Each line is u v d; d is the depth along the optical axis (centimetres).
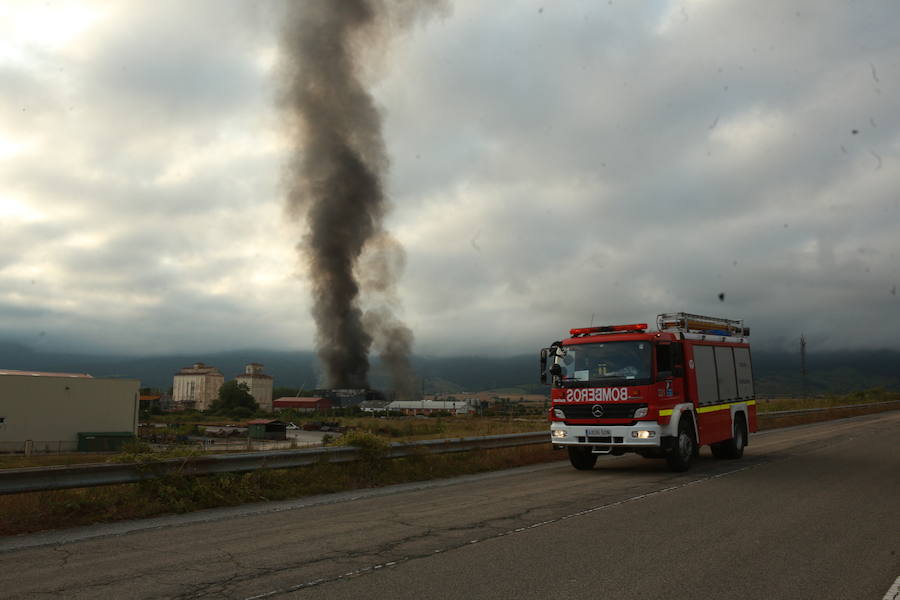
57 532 692
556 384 1262
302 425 7044
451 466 1251
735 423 1485
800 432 2483
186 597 451
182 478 860
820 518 732
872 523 702
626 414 1159
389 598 442
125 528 714
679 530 668
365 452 1130
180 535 673
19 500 737
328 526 712
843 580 483
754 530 666
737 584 472
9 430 4894
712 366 1405
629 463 1434
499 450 1452
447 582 479
